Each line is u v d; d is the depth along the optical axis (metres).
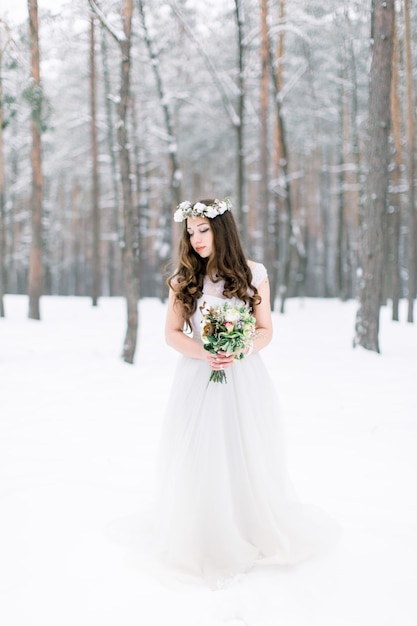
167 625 1.97
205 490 2.37
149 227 27.58
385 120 8.34
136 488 3.28
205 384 2.46
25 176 24.75
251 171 26.19
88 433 4.40
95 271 17.69
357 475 3.46
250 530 2.44
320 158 24.94
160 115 20.98
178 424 2.48
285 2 14.38
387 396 5.59
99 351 8.80
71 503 3.06
